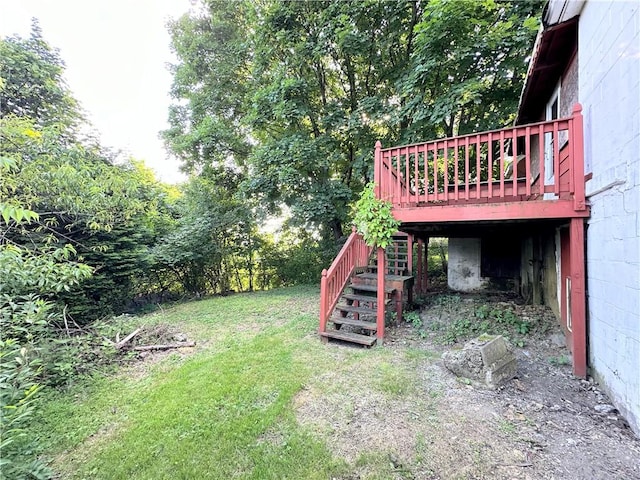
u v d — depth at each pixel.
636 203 2.57
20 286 3.48
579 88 3.97
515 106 8.06
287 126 10.49
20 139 4.55
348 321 5.24
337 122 9.04
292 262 13.32
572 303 3.64
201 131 10.42
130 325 5.92
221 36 11.31
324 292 5.17
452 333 5.12
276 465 2.43
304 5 8.88
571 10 3.82
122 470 2.48
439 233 7.18
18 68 7.07
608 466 2.25
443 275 11.15
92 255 7.62
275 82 8.95
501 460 2.35
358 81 10.23
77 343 4.62
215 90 11.23
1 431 2.14
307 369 4.08
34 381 3.60
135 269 9.03
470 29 7.05
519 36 6.70
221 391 3.59
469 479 2.19
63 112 8.14
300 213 9.53
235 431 2.86
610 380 3.08
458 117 9.37
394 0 7.68
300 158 8.84
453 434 2.67
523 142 8.12
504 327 5.14
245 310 7.99
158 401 3.49
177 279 11.98
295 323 6.40
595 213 3.40
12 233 5.08
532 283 6.86
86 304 7.59
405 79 7.88
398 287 5.85
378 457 2.45
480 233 6.96
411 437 2.66
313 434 2.77
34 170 4.54
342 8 8.00
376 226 4.61
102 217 5.83
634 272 2.61
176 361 4.70
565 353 4.24
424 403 3.17
